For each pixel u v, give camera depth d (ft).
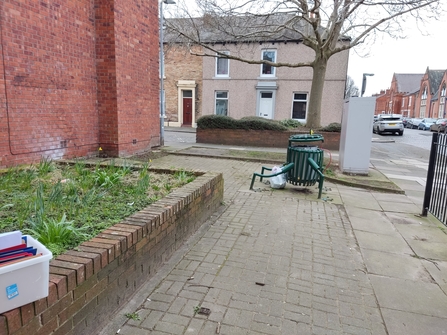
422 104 220.64
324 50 45.85
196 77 79.46
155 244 10.35
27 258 5.45
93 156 28.45
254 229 14.78
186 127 81.56
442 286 10.55
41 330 5.85
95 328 7.43
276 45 70.03
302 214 17.34
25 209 10.36
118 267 8.26
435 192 17.57
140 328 7.82
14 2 20.10
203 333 7.77
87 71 27.04
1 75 19.56
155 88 36.55
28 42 21.27
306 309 8.94
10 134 20.39
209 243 13.01
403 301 9.60
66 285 6.41
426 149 55.36
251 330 7.97
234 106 75.05
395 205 20.06
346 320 8.57
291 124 53.11
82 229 8.98
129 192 13.58
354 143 27.89
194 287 9.72
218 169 29.48
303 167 20.98
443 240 14.53
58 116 24.26
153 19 34.60
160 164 30.14
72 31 25.07
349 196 21.74
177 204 12.00
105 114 28.71
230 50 72.64
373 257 12.52
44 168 16.06
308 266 11.46
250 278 10.41
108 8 27.02
